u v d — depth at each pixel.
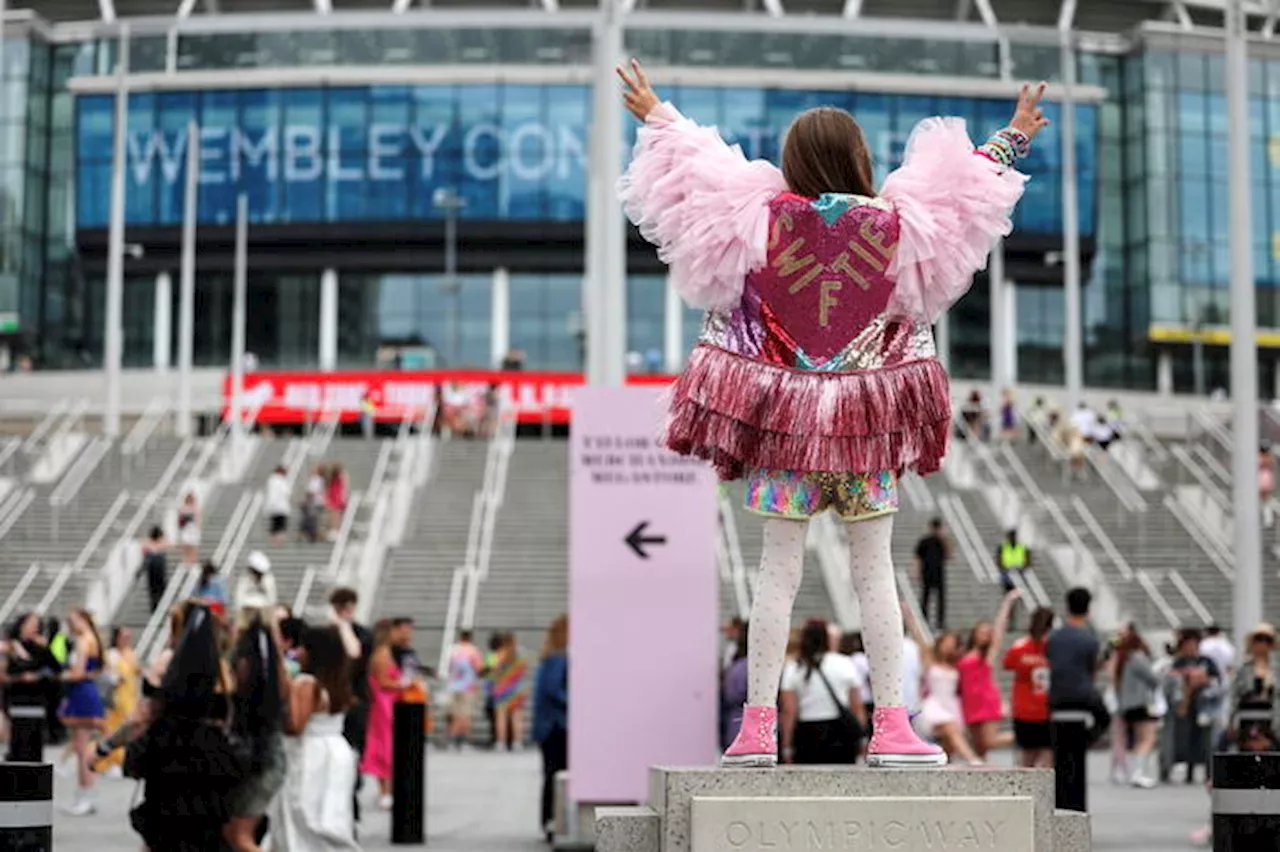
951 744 18.12
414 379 63.09
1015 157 5.89
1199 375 67.19
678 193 5.68
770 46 66.56
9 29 69.44
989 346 70.50
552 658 15.41
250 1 80.00
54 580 33.53
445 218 66.44
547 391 62.88
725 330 5.73
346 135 66.94
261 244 67.69
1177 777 23.75
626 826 5.36
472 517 38.56
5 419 64.75
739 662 14.05
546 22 67.38
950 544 36.41
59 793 20.31
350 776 12.01
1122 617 33.19
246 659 11.10
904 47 67.12
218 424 62.41
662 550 14.10
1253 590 21.86
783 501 5.70
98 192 67.75
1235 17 22.39
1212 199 69.94
